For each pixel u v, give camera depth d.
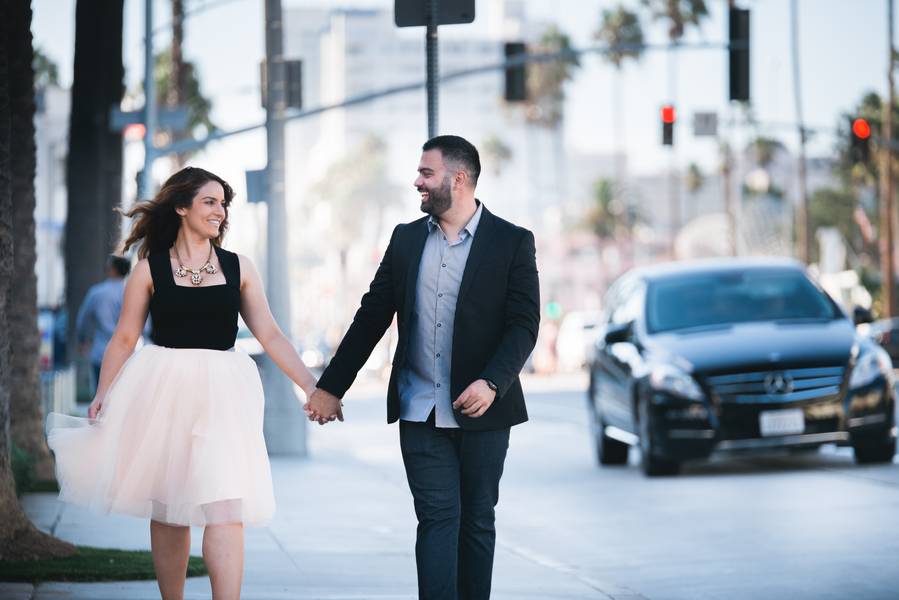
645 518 13.43
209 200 7.15
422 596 6.97
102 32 30.31
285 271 21.33
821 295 18.14
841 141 93.00
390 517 13.79
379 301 7.34
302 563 10.61
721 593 9.41
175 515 6.98
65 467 7.14
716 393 16.39
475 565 7.20
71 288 29.88
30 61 14.27
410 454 7.12
